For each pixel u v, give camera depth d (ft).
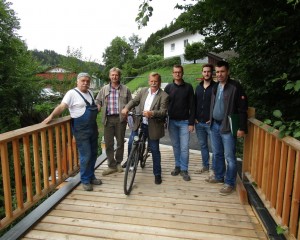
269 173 9.01
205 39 24.70
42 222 9.33
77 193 11.69
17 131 8.84
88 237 8.48
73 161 13.30
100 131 32.12
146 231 8.84
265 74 12.77
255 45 12.21
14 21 33.17
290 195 7.48
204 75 13.04
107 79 61.98
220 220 9.56
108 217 9.70
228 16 14.35
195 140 25.08
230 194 11.68
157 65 103.35
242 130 10.61
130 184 11.69
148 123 12.26
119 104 13.37
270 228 8.45
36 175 10.01
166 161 16.43
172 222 9.40
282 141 7.90
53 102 36.52
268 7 11.23
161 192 11.87
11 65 31.68
